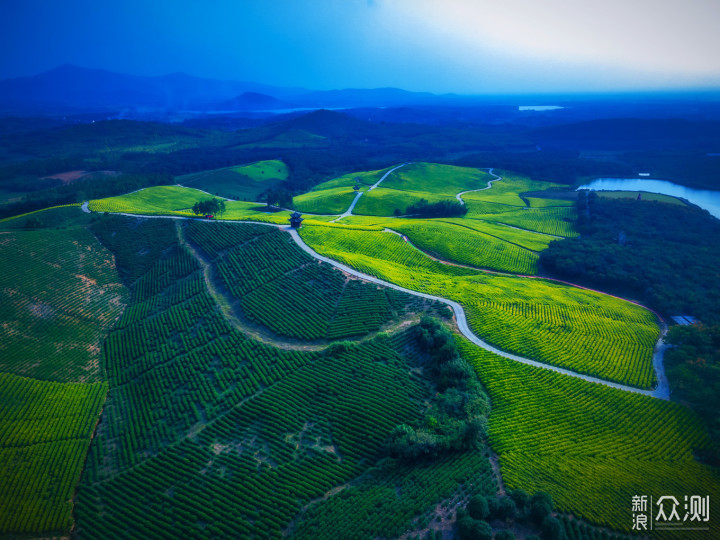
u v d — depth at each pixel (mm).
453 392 76562
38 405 82250
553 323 104062
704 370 86562
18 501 64250
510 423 72688
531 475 62844
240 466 67375
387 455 67500
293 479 64688
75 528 61469
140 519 61156
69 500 65188
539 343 94688
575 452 68188
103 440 76875
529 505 56469
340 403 77562
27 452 72750
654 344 101625
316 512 59062
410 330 93875
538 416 74750
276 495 62344
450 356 84375
